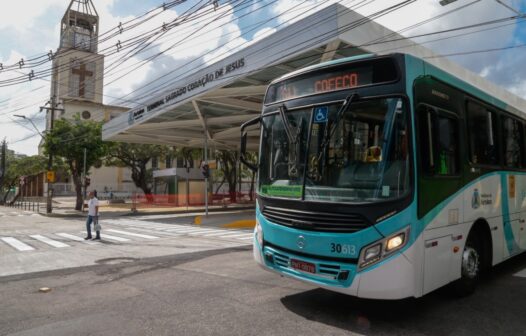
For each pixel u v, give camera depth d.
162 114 26.58
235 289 6.63
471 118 6.21
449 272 5.31
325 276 4.84
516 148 7.73
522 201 7.81
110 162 44.88
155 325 4.92
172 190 38.72
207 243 13.12
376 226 4.54
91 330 4.79
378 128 4.83
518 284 6.87
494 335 4.60
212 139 33.06
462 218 5.67
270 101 6.15
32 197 59.28
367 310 5.45
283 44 15.51
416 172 4.67
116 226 20.48
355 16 14.00
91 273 8.25
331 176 4.98
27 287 7.06
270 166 5.83
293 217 5.20
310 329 4.73
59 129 32.78
